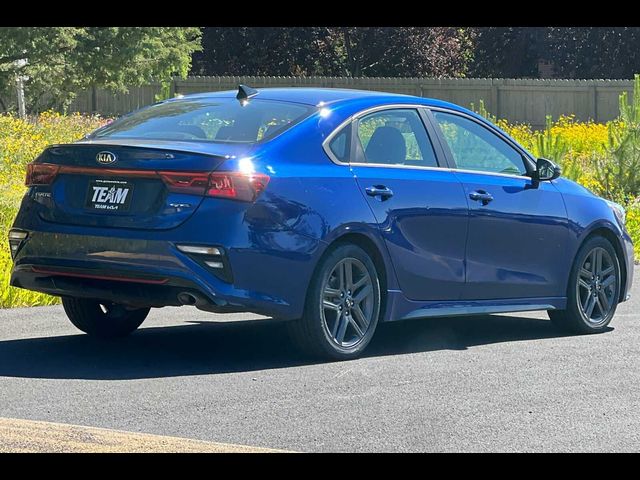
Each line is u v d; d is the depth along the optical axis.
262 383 7.11
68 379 7.07
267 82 37.22
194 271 7.24
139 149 7.40
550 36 50.12
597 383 7.35
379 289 8.04
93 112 38.50
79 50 32.34
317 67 48.94
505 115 36.84
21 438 5.43
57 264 7.60
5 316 9.39
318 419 6.27
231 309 7.36
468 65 51.38
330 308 7.76
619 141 19.34
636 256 14.39
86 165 7.55
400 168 8.23
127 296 7.48
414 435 6.00
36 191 7.77
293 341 7.77
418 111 8.57
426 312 8.36
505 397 6.90
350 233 7.82
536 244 9.00
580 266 9.33
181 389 6.89
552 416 6.46
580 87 36.19
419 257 8.23
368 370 7.57
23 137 21.36
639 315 10.31
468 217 8.52
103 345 8.24
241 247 7.29
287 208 7.47
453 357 8.12
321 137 7.86
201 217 7.26
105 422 6.09
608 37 49.47
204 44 47.69
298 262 7.51
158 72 34.03
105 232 7.43
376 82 37.44
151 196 7.38
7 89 34.59
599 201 9.59
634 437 6.07
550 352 8.41
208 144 7.62
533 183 9.10
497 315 10.27
